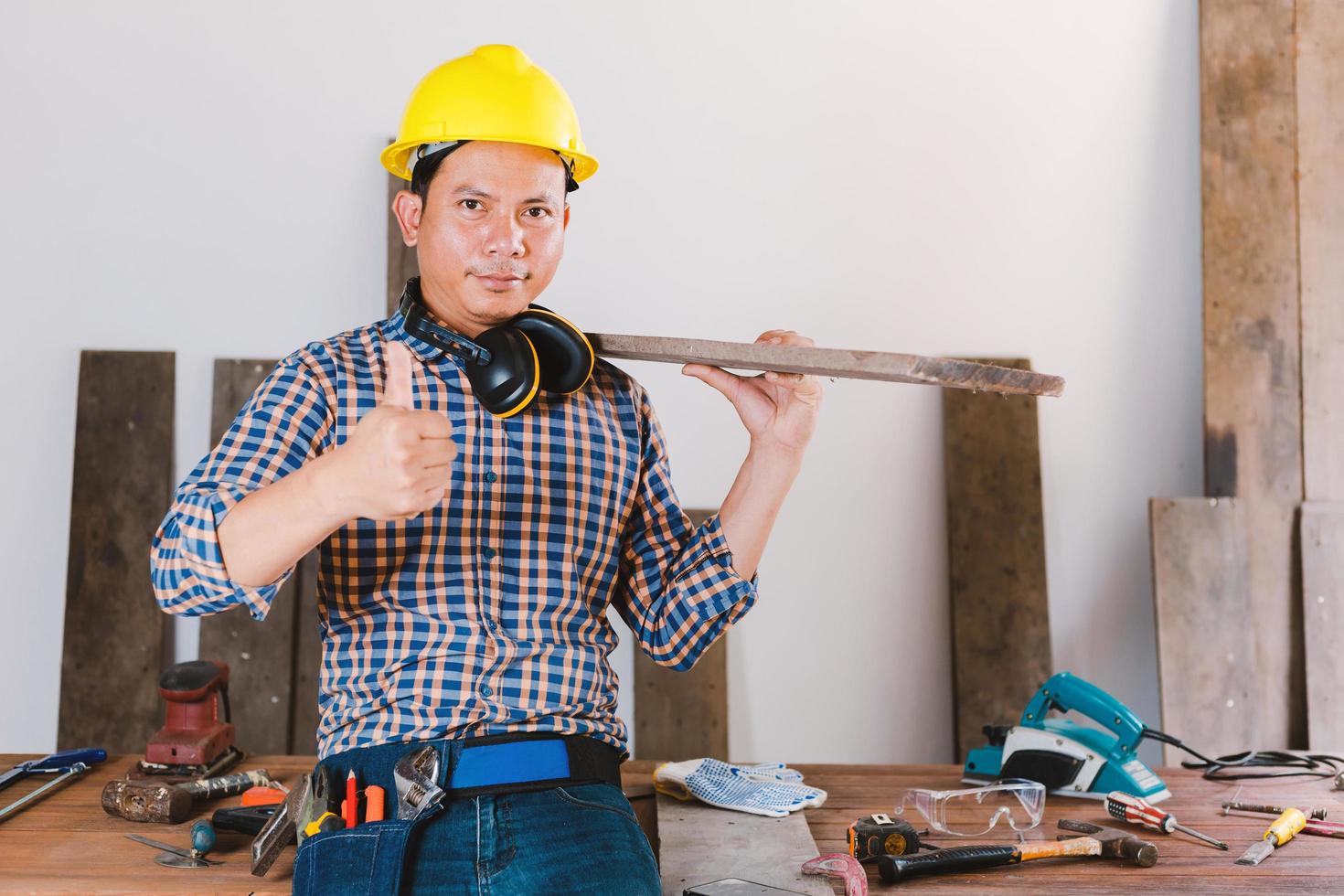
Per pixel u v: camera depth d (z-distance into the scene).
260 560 1.09
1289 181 2.96
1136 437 3.02
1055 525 3.02
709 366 1.54
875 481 3.00
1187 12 2.99
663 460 1.59
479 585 1.33
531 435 1.40
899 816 1.78
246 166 2.92
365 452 1.01
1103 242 3.01
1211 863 1.58
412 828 1.19
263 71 2.91
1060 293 3.00
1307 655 2.87
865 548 3.00
